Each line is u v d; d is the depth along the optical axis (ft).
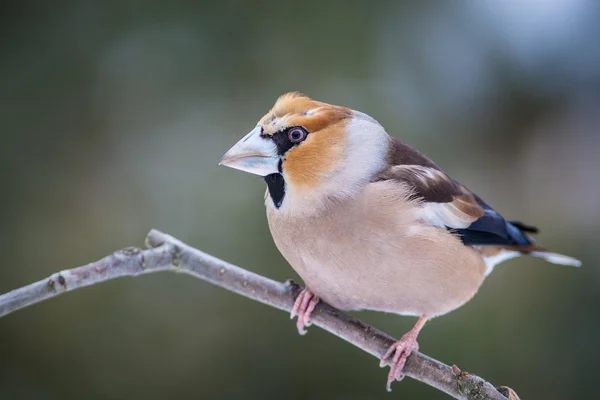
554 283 36.29
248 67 36.47
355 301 24.17
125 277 34.99
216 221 34.99
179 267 23.67
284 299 24.71
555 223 40.06
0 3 35.81
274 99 36.24
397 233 22.93
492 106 39.96
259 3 36.52
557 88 40.55
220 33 36.63
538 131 40.91
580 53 40.40
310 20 36.45
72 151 36.29
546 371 34.76
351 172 23.21
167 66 36.73
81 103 36.47
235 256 34.60
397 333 33.78
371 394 33.99
